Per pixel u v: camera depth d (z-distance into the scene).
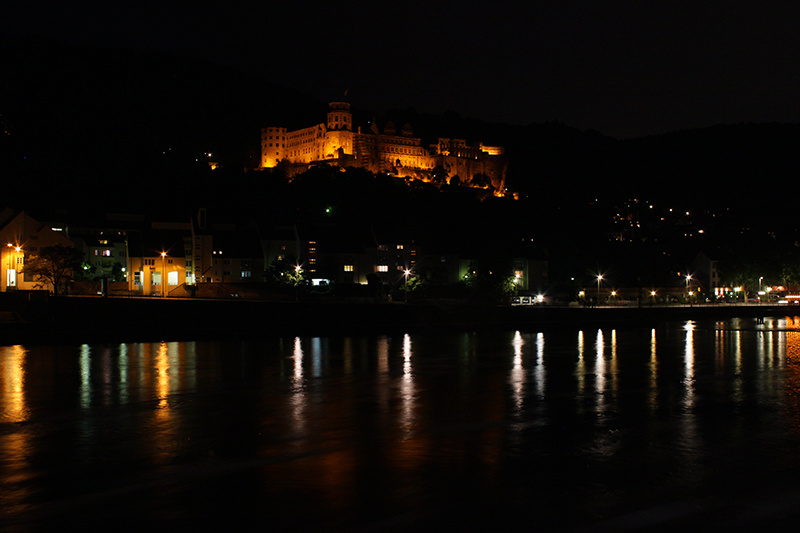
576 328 114.19
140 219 155.38
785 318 143.38
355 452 31.38
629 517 23.27
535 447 32.16
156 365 62.50
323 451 31.62
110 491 26.05
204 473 28.20
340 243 156.12
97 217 150.12
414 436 34.47
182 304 92.38
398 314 103.19
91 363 63.84
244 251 144.62
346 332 96.62
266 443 33.19
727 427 36.38
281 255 150.88
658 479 27.17
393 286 153.38
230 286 132.12
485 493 25.53
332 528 22.34
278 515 23.45
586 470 28.38
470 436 34.44
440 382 52.62
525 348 78.88
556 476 27.56
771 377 55.59
